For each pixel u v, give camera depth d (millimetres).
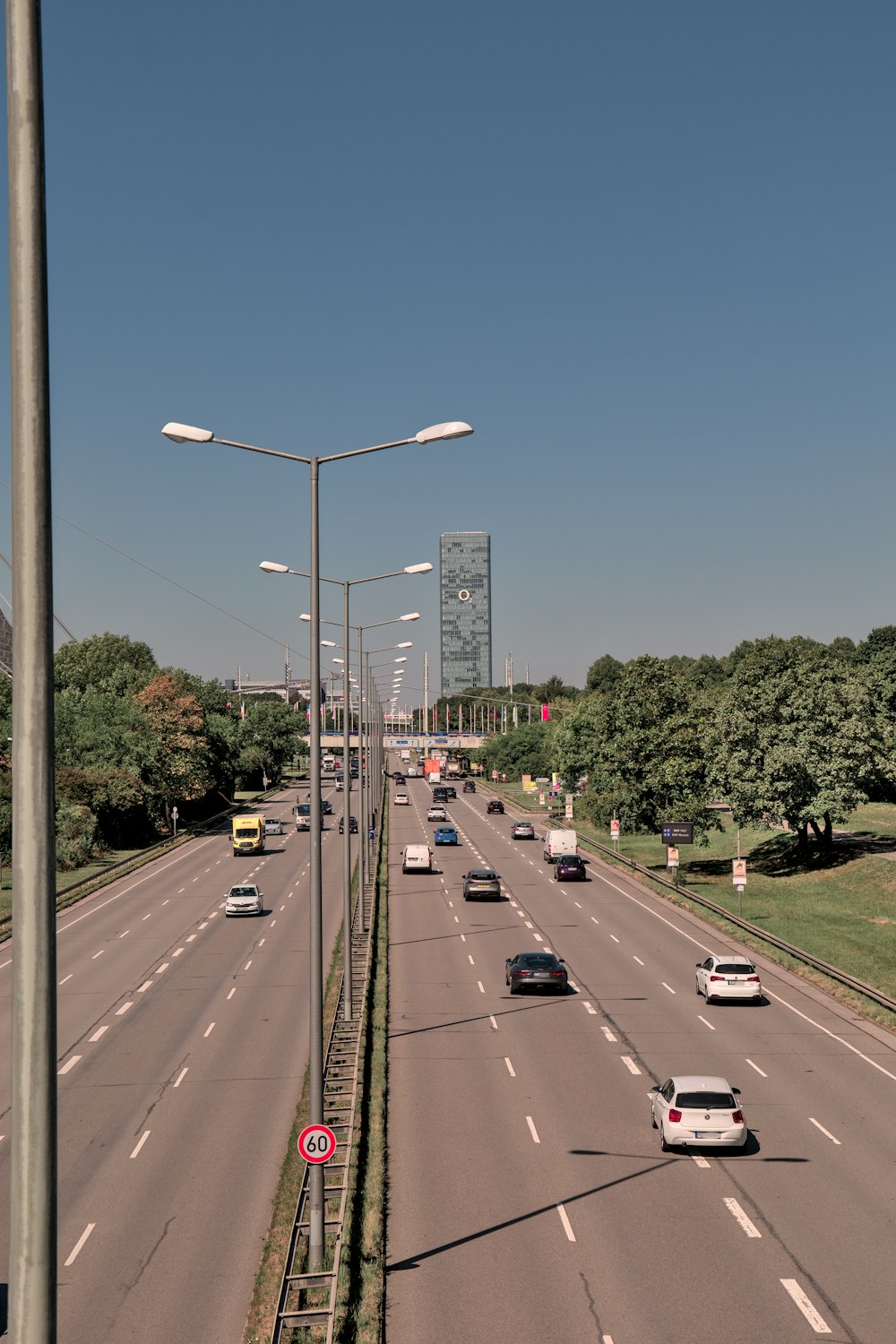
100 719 114188
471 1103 32000
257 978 49906
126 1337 19156
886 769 80375
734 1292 20359
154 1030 41125
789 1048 38062
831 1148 28297
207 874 89000
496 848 109062
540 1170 26766
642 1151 28047
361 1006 43438
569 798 129875
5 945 57031
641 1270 21344
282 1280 19641
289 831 127875
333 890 79000
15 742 8500
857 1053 37500
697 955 55625
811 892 74500
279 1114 31328
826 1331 18859
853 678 82188
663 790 84500
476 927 63750
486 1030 40688
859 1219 23750
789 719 80312
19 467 8539
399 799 165875
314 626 25406
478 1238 22891
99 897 77500
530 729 196875
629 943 58969
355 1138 28281
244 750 191000
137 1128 30344
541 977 46031
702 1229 23234
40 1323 8180
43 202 8672
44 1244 8250
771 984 49000
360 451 25562
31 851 8391
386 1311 19766
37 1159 8273
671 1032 40281
